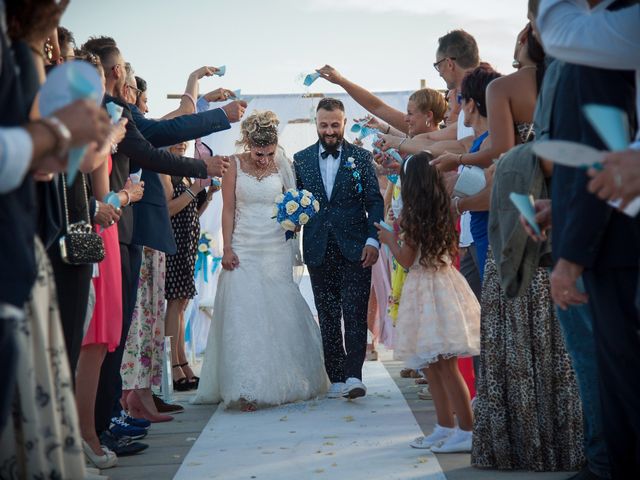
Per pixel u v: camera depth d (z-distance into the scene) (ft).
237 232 19.51
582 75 7.78
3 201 6.20
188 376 22.22
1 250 6.16
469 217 15.75
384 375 22.58
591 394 10.07
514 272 9.81
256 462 13.03
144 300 17.28
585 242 7.59
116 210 11.86
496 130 12.09
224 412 18.06
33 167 6.20
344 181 19.71
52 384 7.48
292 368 18.69
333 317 19.79
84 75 6.60
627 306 7.63
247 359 18.21
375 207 19.62
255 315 18.70
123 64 14.55
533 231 8.43
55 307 7.67
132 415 17.08
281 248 19.57
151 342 17.24
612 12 7.29
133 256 14.87
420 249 13.76
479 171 13.03
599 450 10.18
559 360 11.60
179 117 15.02
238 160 19.93
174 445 14.55
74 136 6.01
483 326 11.94
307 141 28.81
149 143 13.94
